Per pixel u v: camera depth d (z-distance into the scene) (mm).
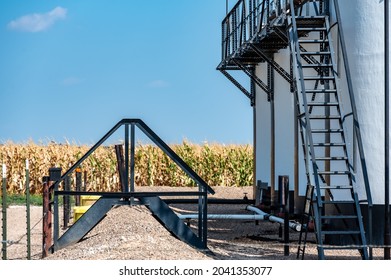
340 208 17203
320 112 19500
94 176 41188
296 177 21875
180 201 27203
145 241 15492
